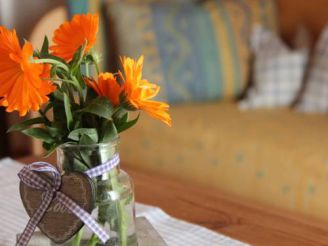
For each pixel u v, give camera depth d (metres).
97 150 0.57
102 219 0.58
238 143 1.42
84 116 0.57
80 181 0.56
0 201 0.87
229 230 0.77
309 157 1.31
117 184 0.59
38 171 0.57
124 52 1.72
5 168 1.01
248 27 1.85
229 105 1.75
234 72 1.80
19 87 0.51
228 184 1.45
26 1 1.62
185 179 1.53
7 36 0.53
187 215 0.82
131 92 0.55
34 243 0.64
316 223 0.79
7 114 1.56
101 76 0.57
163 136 1.56
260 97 1.73
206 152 1.48
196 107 1.72
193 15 1.78
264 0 1.91
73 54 0.58
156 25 1.72
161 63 1.70
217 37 1.78
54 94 0.57
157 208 0.84
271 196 1.37
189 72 1.73
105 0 1.76
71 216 0.56
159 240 0.70
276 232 0.76
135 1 1.79
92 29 0.57
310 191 1.30
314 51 1.74
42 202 0.57
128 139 1.62
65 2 1.63
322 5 1.85
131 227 0.61
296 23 1.93
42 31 1.48
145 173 1.00
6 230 0.78
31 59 0.52
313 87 1.67
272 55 1.75
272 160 1.36
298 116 1.62
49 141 0.57
